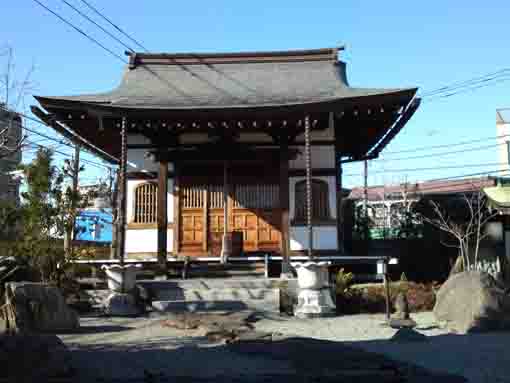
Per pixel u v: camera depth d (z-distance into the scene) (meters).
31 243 11.93
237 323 10.49
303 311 12.55
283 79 17.73
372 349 8.30
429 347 8.49
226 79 17.86
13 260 11.66
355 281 16.22
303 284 12.98
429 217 21.30
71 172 14.16
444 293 11.76
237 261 16.27
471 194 22.00
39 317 9.53
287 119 14.99
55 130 16.97
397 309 11.30
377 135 18.39
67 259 12.48
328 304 12.88
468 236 20.03
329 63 18.38
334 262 15.90
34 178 12.35
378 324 11.38
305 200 17.41
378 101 14.35
